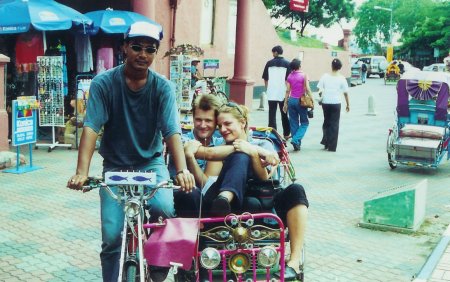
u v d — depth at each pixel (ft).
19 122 30.04
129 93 12.52
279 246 12.94
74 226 21.38
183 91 45.03
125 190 11.47
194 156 14.14
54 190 26.55
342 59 122.93
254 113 61.93
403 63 140.36
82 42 41.09
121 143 12.82
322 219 23.27
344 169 33.37
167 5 56.39
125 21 41.50
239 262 12.37
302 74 38.42
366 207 22.26
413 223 21.67
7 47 40.29
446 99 31.73
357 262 18.57
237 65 60.23
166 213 12.74
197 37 62.59
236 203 13.00
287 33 105.70
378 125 54.70
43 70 36.99
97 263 17.83
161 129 12.69
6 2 37.99
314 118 59.31
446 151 35.09
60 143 37.99
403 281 17.10
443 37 204.95
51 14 36.04
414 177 31.63
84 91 36.94
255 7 80.59
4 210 23.20
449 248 19.71
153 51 12.20
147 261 11.79
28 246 19.19
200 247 12.99
